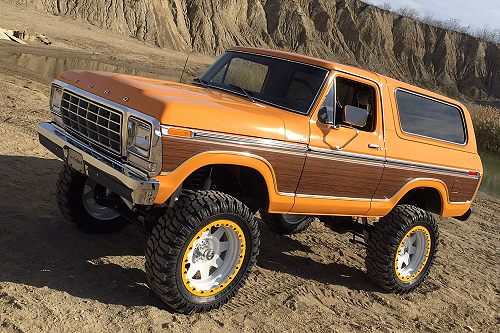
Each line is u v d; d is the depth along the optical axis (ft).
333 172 16.44
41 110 37.01
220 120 13.61
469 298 21.26
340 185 16.88
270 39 264.52
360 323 16.52
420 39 332.19
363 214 18.31
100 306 13.52
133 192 12.40
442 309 19.52
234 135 13.80
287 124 15.17
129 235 18.94
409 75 317.83
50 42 122.01
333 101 16.49
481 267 25.70
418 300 19.80
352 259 22.76
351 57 293.64
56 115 16.37
